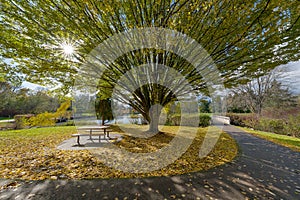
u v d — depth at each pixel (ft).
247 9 11.43
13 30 13.43
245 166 12.50
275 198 8.12
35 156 13.61
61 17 13.56
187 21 12.79
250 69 16.94
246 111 64.08
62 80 18.63
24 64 15.33
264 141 23.26
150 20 13.24
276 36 12.82
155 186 9.09
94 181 9.53
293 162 13.76
